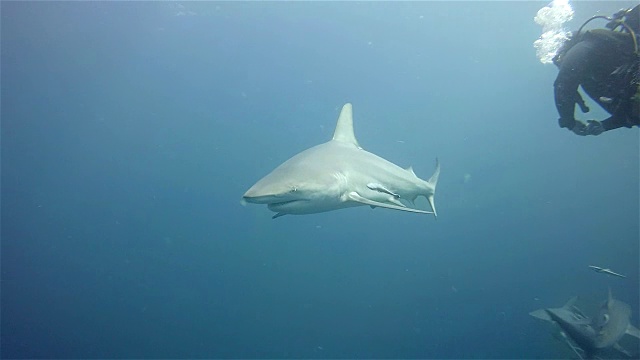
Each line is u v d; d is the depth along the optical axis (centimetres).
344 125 722
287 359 2220
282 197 501
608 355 792
